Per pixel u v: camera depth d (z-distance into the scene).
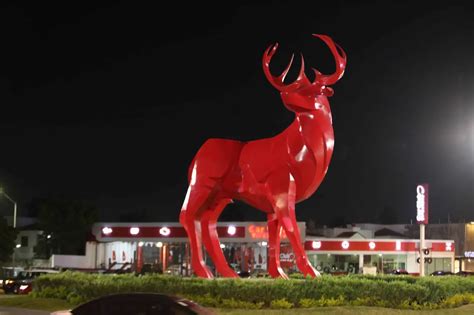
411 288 21.44
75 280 23.61
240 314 19.48
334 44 22.11
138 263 53.31
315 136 21.84
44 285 24.70
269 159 22.56
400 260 60.72
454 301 22.66
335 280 21.50
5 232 55.03
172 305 11.51
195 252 24.03
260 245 55.25
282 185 22.25
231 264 55.84
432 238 71.56
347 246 57.25
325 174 22.36
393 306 21.33
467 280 24.33
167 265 54.09
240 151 23.64
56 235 62.34
